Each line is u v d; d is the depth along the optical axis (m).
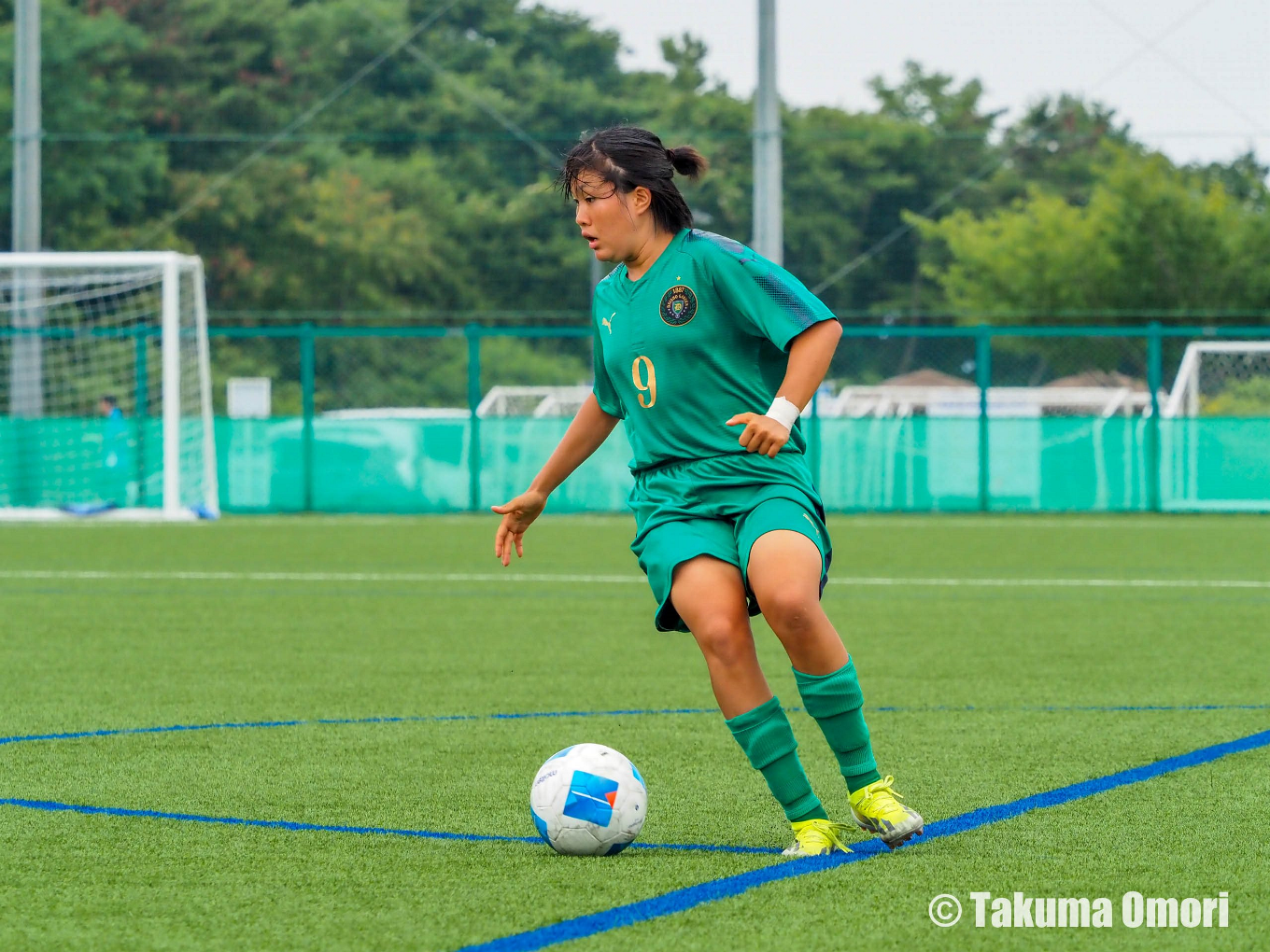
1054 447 54.59
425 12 102.06
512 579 31.22
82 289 66.12
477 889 8.91
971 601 26.95
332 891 8.87
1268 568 33.41
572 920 8.23
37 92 57.09
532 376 92.69
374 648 20.91
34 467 53.81
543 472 10.85
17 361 55.38
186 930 8.15
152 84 93.50
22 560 35.50
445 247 94.62
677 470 10.02
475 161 99.00
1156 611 25.34
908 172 102.62
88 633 22.50
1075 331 54.06
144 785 11.98
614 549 38.88
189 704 16.16
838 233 99.69
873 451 54.59
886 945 7.83
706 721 15.05
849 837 10.22
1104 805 11.20
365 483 55.03
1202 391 63.31
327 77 98.44
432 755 13.27
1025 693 16.88
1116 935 8.01
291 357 90.31
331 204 92.06
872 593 28.39
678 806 11.17
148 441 53.81
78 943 7.95
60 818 10.84
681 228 10.16
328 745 13.77
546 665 19.20
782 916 8.32
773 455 9.46
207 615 24.83
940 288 99.25
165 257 48.75
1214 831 10.34
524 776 12.36
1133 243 88.69
